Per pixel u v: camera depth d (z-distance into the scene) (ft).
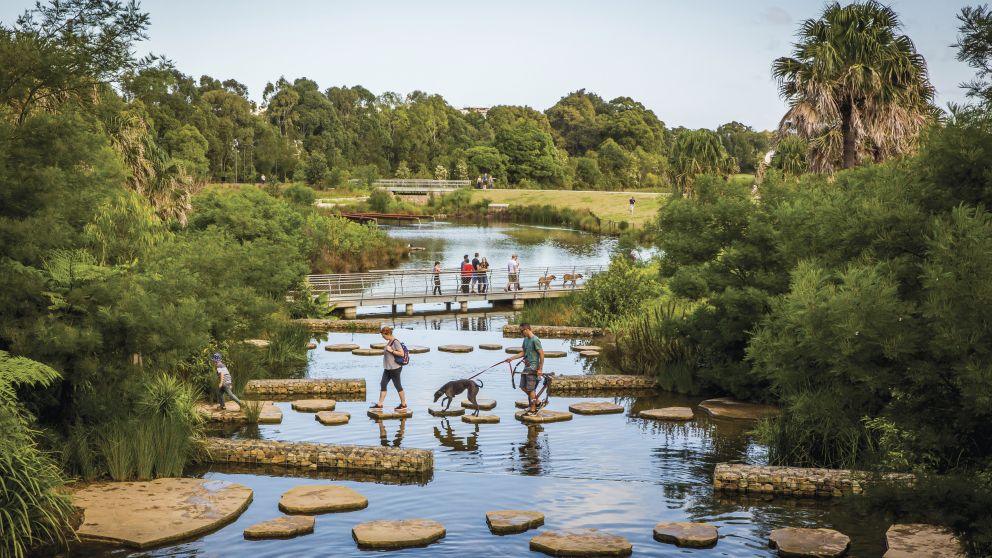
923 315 19.45
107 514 29.48
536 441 40.52
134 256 45.44
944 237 19.07
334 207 268.00
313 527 28.84
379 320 94.17
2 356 29.22
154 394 37.27
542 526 28.96
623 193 304.09
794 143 117.60
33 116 33.35
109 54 35.47
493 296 105.91
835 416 22.34
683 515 30.17
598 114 593.01
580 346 72.02
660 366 55.42
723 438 41.09
